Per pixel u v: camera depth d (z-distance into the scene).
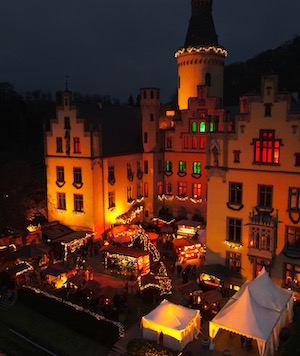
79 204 50.94
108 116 55.56
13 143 105.88
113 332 29.73
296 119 31.89
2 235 49.47
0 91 128.12
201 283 36.59
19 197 68.81
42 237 50.38
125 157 54.22
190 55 60.75
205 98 53.09
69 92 49.25
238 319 26.83
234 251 36.44
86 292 35.66
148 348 27.19
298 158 32.28
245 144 34.78
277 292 29.47
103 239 51.19
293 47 118.56
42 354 30.33
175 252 46.25
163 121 59.28
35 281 39.94
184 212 57.66
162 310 28.78
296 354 25.28
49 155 52.56
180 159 56.84
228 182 36.12
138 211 56.97
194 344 28.81
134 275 39.66
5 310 36.34
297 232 33.12
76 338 31.50
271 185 33.81
